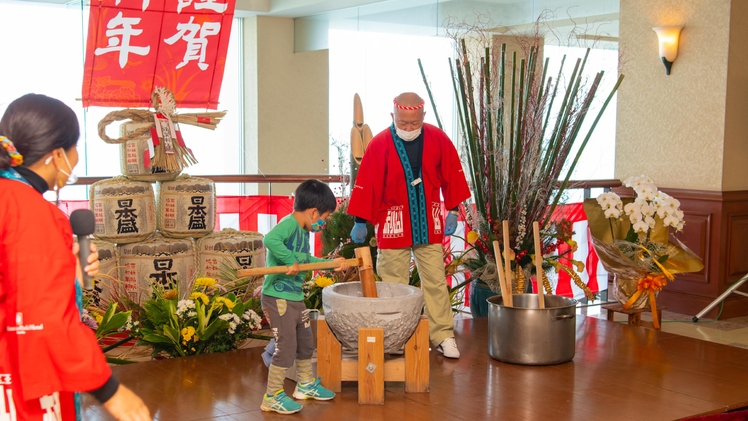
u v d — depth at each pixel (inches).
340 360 116.1
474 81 173.6
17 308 54.7
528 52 180.2
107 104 180.1
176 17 182.7
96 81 178.2
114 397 58.3
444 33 235.8
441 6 238.7
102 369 56.5
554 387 119.0
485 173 165.5
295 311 109.0
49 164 61.3
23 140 58.9
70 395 61.7
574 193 211.2
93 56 176.6
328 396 112.6
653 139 225.8
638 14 226.8
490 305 135.0
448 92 234.2
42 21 258.1
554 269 173.5
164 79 185.3
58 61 261.0
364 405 110.7
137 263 168.1
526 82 167.6
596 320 165.0
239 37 313.1
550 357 129.7
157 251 169.3
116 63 179.0
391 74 256.5
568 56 216.4
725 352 140.3
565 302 138.0
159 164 170.9
